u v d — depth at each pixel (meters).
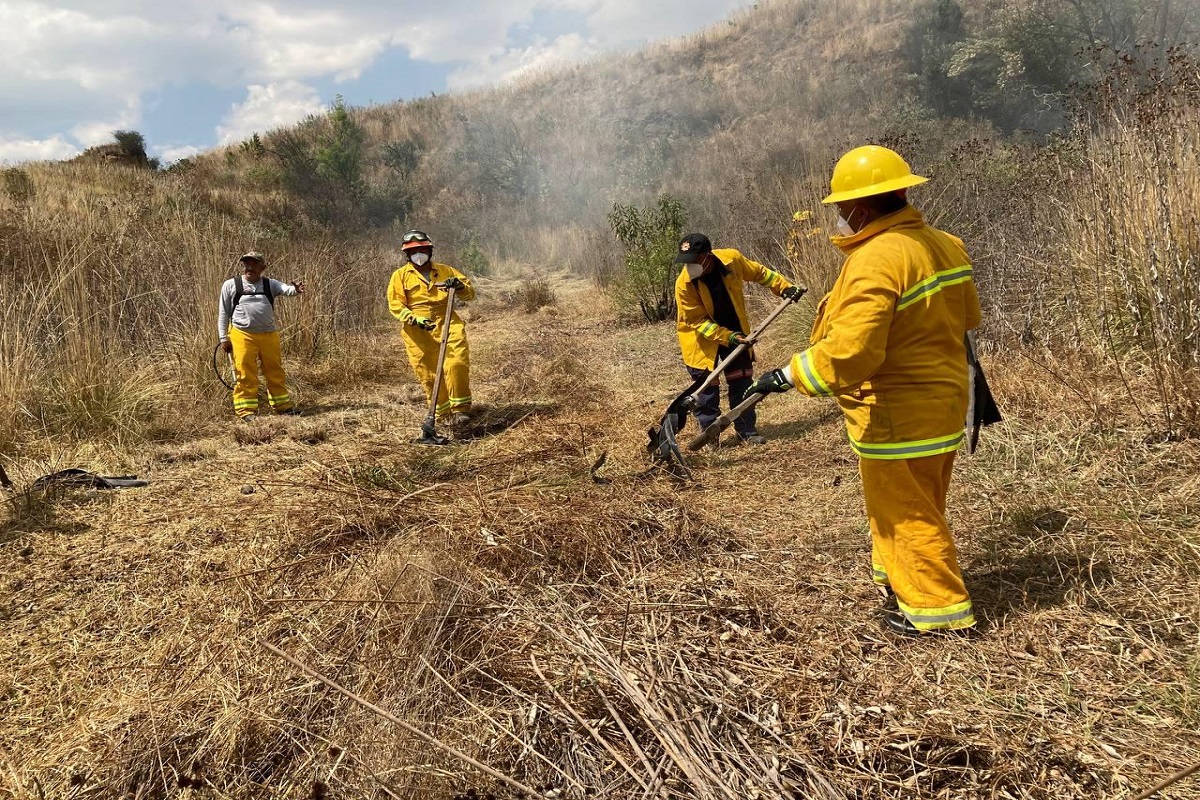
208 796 2.18
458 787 2.11
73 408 5.90
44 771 2.34
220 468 5.32
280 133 29.12
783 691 2.45
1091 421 4.08
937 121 19.39
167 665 2.85
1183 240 4.34
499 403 7.05
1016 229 6.31
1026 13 19.42
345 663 2.69
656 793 2.04
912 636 2.67
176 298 8.42
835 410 5.54
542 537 3.45
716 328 5.05
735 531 3.70
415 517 3.91
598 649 2.62
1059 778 2.02
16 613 3.33
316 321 9.45
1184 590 2.71
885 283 2.40
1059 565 2.95
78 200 14.20
